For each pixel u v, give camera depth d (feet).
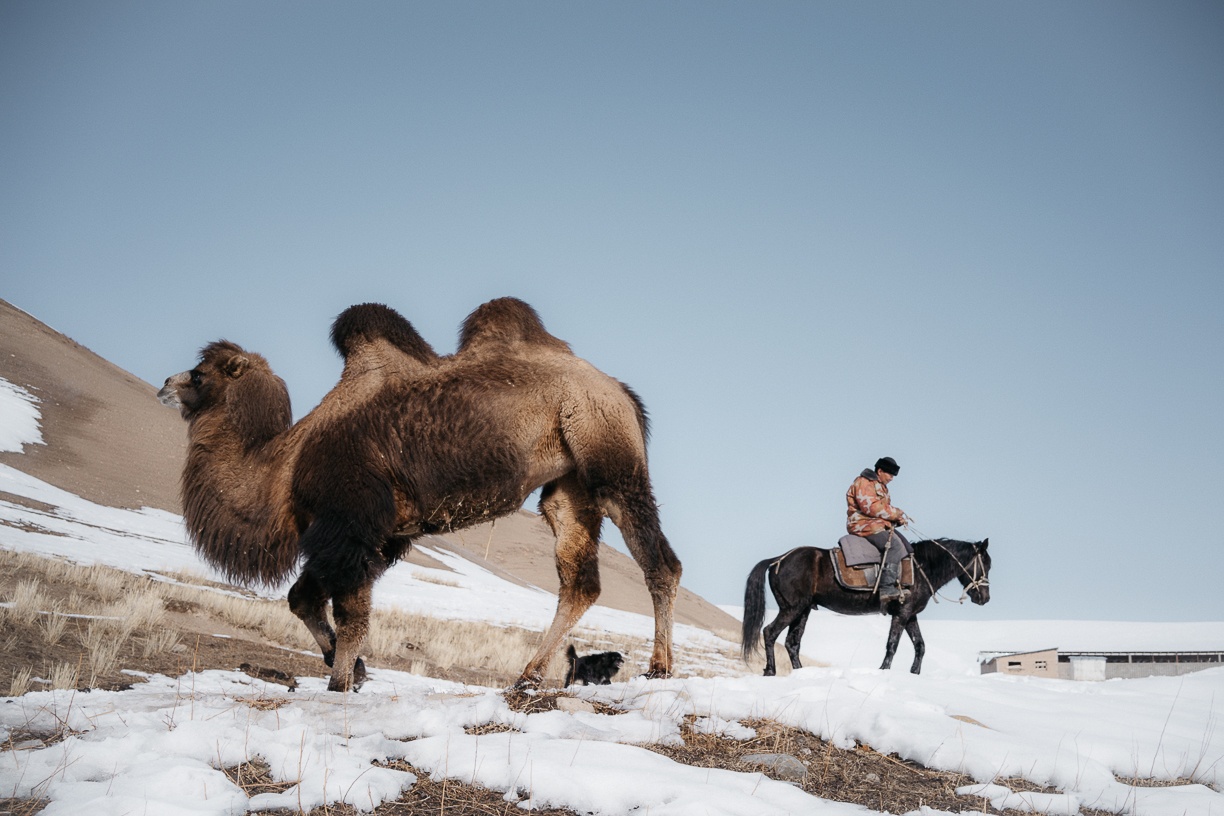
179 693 21.18
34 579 42.63
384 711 19.27
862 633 201.57
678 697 21.16
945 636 248.32
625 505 24.84
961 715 22.31
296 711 19.19
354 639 24.41
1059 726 22.34
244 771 15.96
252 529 25.72
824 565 46.88
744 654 47.01
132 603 40.27
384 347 25.67
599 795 15.29
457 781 16.05
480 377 24.95
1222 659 104.63
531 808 15.26
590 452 24.88
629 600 175.52
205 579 66.18
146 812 13.53
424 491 24.48
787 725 20.24
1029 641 237.25
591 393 25.17
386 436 24.31
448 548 168.86
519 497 25.32
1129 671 106.63
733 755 18.44
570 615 25.39
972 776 18.49
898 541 45.85
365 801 14.83
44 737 17.21
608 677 30.17
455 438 24.27
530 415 24.97
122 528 91.09
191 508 26.35
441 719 18.76
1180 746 21.50
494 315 26.40
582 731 18.57
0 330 194.49
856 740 19.92
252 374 26.71
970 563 46.98
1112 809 17.47
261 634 45.62
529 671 23.82
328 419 24.95
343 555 23.62
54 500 95.61
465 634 62.69
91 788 14.46
